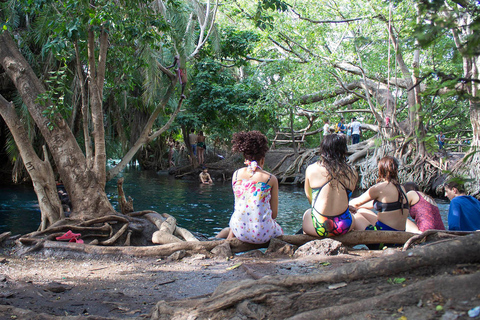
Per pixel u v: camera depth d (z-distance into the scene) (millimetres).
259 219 4793
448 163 14211
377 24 15203
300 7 17578
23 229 7688
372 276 2482
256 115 19641
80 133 14781
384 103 17906
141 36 6840
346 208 4707
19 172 14344
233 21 20562
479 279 2062
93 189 6141
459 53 1913
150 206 11039
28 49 11664
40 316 2693
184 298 3227
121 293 3588
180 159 25328
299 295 2416
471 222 4953
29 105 6219
